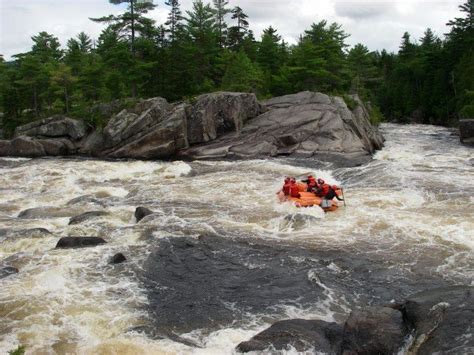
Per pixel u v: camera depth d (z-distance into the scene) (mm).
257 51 63125
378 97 84625
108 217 17672
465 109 50812
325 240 15117
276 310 11047
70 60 55625
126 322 10383
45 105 48125
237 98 33969
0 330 9742
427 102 71188
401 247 14367
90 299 11281
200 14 56438
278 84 52750
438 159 29047
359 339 8500
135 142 32562
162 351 8930
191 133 33156
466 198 18828
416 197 19375
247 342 8969
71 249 14266
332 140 31062
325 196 18141
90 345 9258
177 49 44125
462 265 13039
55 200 21328
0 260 13547
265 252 14289
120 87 42312
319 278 12531
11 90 44250
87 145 34812
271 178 24391
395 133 47938
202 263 13562
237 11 69750
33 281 12047
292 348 8688
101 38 63812
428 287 11930
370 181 22359
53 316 10383
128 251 14203
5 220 18000
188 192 21875
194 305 11281
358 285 12180
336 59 55469
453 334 8070
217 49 53719
